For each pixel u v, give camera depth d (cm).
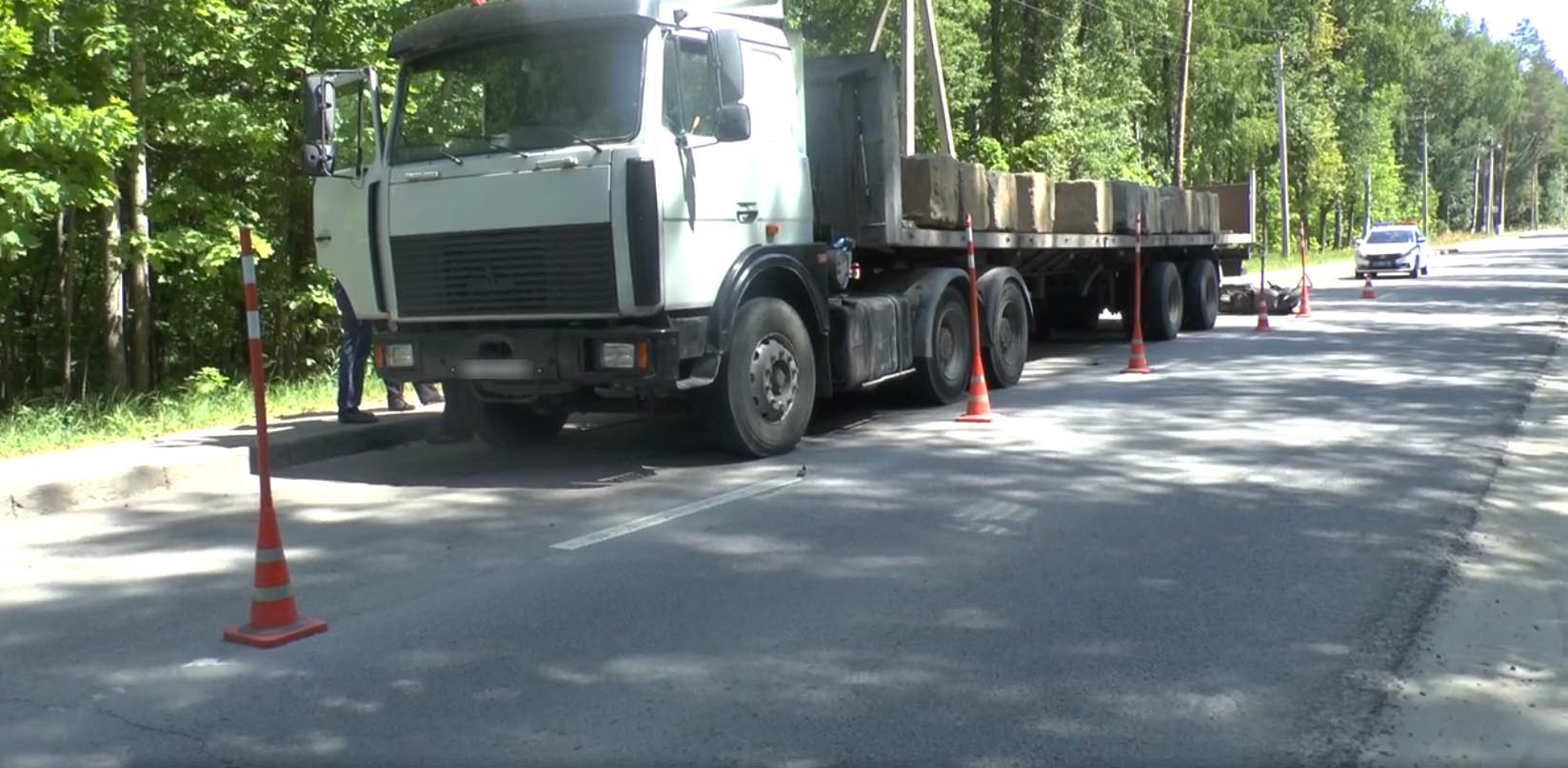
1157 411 1116
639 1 823
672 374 831
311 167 891
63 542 752
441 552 696
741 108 850
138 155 1412
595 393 927
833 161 1093
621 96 831
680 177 841
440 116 887
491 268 859
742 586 609
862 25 3136
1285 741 422
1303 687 468
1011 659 502
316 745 434
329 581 640
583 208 822
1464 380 1289
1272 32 4822
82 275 1894
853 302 1048
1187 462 886
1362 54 5478
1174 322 1833
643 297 818
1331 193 5853
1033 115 3628
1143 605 565
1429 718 441
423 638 545
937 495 799
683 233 845
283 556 563
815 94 1095
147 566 688
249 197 1652
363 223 912
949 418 1112
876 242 1077
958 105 3334
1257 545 661
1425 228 8556
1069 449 942
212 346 1916
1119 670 487
